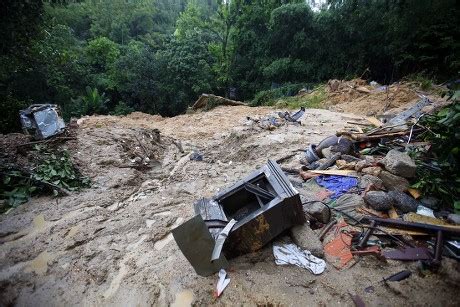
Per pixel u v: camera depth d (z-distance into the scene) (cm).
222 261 333
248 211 407
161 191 594
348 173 511
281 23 1989
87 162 684
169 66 2294
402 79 1471
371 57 1756
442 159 461
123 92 2406
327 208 405
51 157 627
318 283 310
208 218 364
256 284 314
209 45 2545
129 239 427
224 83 2520
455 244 331
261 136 860
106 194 564
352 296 291
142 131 969
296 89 1873
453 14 1443
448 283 291
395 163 446
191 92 2389
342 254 343
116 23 3331
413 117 783
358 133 668
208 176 663
